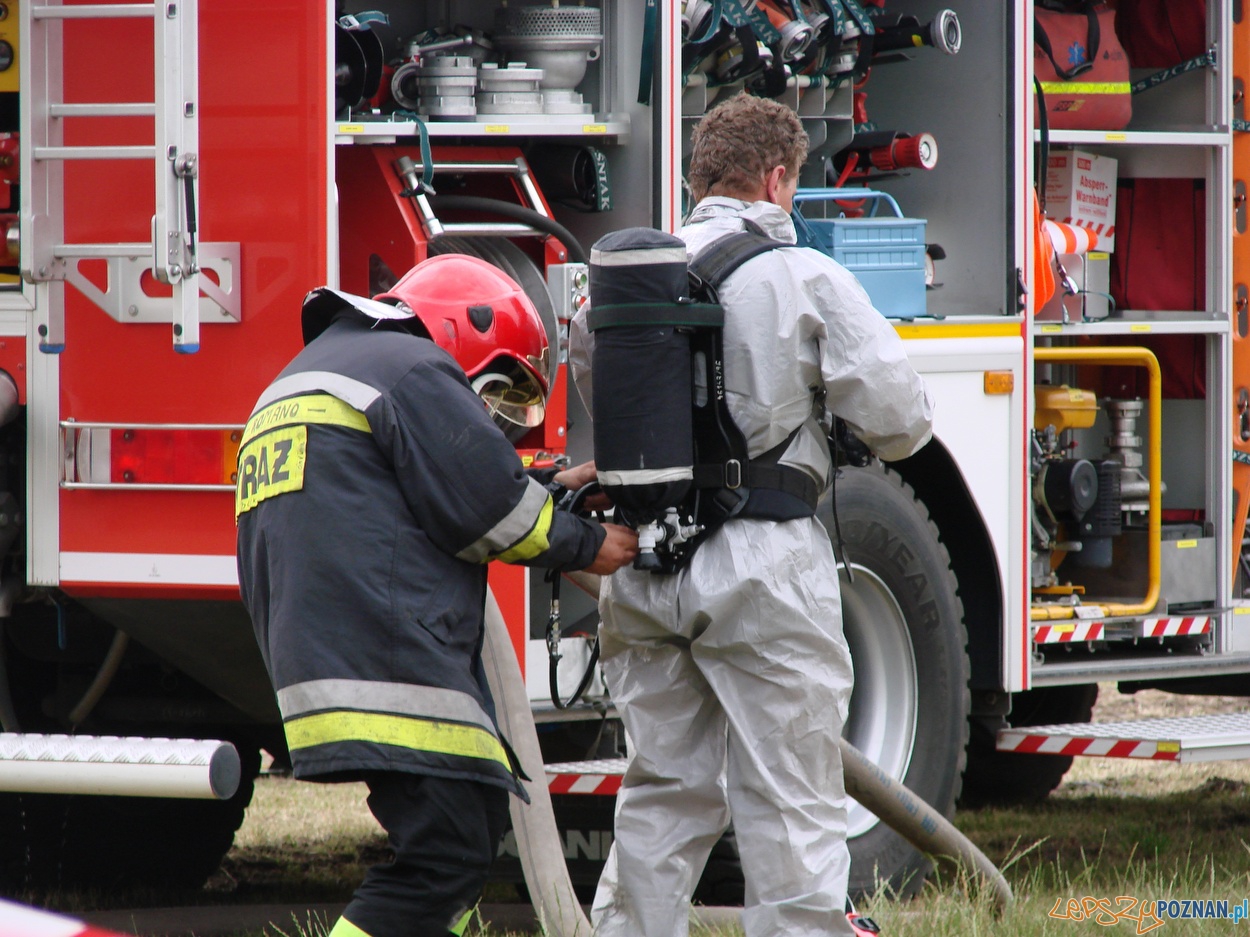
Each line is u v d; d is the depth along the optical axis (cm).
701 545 1284
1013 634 2116
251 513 1122
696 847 1351
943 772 2027
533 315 1276
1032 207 2136
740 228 1327
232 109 1520
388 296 1240
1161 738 2052
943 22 2059
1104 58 2270
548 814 1458
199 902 2089
